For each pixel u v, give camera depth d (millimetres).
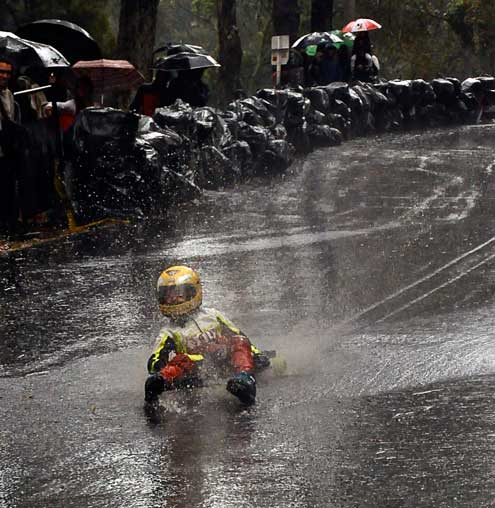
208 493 16000
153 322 29094
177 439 18750
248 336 26844
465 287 32094
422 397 20922
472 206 49344
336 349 25188
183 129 53062
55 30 58844
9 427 20125
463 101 98438
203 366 21328
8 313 30422
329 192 54938
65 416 20656
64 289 33406
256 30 184000
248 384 20078
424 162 67125
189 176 52406
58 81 50062
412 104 91688
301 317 28953
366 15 144875
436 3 161625
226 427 19281
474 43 154500
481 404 20297
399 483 16078
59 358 25531
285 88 76938
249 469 17000
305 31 151000
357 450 17734
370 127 85625
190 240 41750
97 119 45406
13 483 16984
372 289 32375
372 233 42719
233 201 51906
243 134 59281
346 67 89250
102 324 28969
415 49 147375
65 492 16438
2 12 89500
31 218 44000
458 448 17625
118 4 157125
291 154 63781
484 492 15570
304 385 21969
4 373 24297
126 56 76000
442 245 39625
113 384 22953
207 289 32812
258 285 33281
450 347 24953
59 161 44719
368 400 20828
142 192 46844
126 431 19406
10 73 41406
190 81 63875
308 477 16516
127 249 39969
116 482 16734
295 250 39344
